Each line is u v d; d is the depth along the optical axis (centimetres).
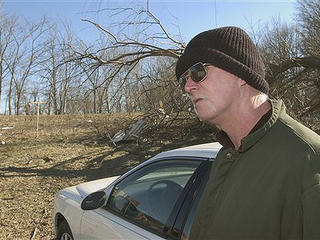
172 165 245
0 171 821
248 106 124
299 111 866
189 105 826
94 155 959
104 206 293
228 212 117
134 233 241
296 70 859
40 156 965
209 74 125
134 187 272
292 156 108
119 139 1058
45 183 726
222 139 136
